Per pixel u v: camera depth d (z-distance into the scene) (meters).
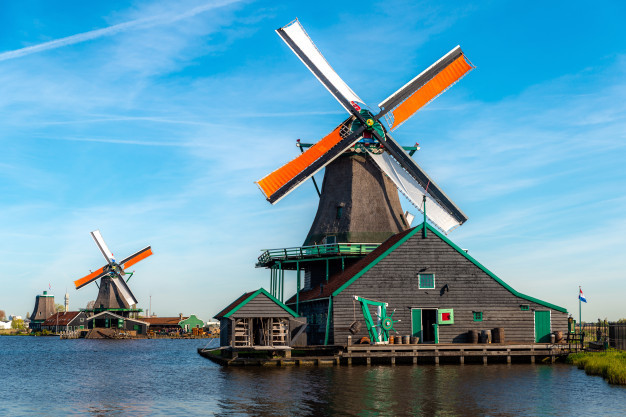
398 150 52.44
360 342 42.59
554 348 41.91
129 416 24.25
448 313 44.41
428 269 44.78
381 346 40.59
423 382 31.28
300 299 53.38
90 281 128.38
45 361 55.16
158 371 42.06
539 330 45.09
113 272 128.75
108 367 47.28
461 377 33.28
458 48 53.66
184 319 162.38
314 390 28.97
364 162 54.44
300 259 51.34
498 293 45.09
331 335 43.97
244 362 41.66
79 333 137.50
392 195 55.16
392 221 53.97
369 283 44.25
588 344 47.22
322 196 55.53
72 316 160.38
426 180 51.88
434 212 51.59
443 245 45.22
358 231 52.81
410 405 25.12
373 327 42.47
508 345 41.47
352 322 43.78
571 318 45.38
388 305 44.12
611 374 30.95
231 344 42.88
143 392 30.88
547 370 36.59
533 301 45.28
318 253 50.84
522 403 25.56
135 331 135.00
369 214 53.41
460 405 25.11
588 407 24.77
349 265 52.75
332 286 46.72
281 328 44.56
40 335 165.75
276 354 44.94
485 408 24.55
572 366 39.09
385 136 52.59
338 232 53.19
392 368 38.12
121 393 30.72
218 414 23.98
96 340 122.44
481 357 42.34
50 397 29.70
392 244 45.91
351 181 53.88
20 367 47.94
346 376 33.94
